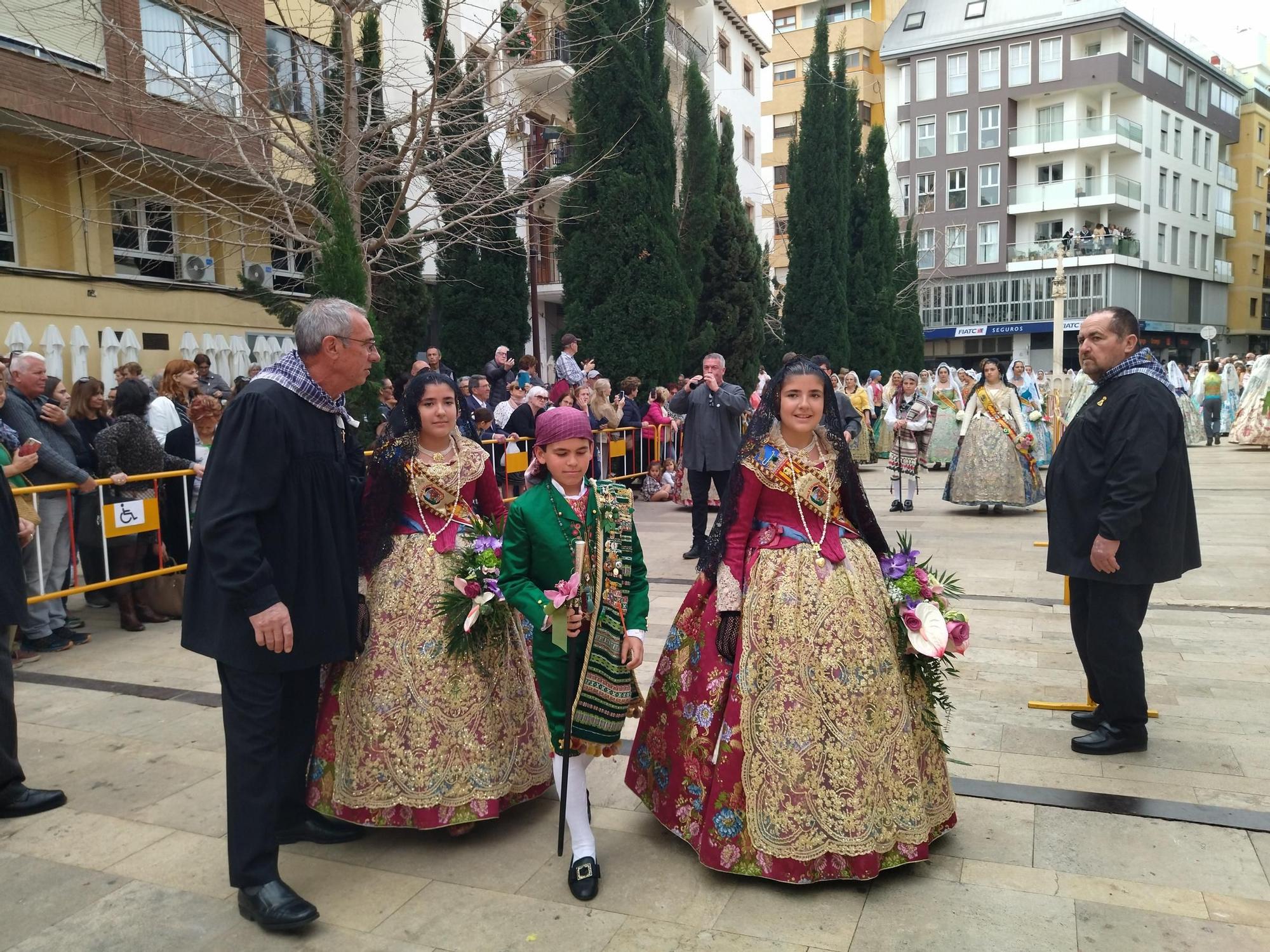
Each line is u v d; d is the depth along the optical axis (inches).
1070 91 1534.2
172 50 459.8
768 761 116.6
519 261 652.1
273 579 115.6
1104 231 1508.4
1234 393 861.8
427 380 136.6
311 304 123.1
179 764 162.6
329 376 121.8
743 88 1106.1
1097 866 123.2
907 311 1135.0
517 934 110.7
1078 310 1540.4
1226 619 243.0
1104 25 1478.8
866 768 116.3
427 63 431.8
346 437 132.8
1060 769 153.9
